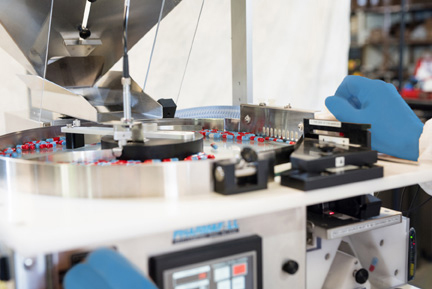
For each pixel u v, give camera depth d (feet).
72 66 5.66
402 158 4.76
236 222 3.55
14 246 2.81
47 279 3.10
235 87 7.18
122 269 2.35
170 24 5.81
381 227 4.22
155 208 3.29
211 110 6.89
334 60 9.92
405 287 4.64
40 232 2.85
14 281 3.03
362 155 4.10
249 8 6.74
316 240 4.13
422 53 12.62
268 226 3.68
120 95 5.65
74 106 5.26
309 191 3.66
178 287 3.28
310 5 9.52
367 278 4.35
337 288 4.31
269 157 3.98
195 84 8.38
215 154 4.91
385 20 12.61
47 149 5.42
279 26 9.33
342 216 4.25
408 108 4.86
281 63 9.49
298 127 5.53
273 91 9.52
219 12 8.33
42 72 5.43
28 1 4.82
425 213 8.52
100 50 5.69
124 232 2.99
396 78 12.53
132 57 5.92
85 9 5.16
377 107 4.84
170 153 4.50
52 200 3.53
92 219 3.07
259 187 3.73
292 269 3.76
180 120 6.47
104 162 4.23
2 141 5.40
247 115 6.33
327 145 4.34
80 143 5.49
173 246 3.34
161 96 6.30
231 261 3.45
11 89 7.64
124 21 5.08
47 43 5.12
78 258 3.15
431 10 12.23
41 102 5.64
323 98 9.98
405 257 4.75
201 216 3.22
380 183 4.01
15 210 3.28
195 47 8.23
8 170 3.89
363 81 5.06
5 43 5.56
